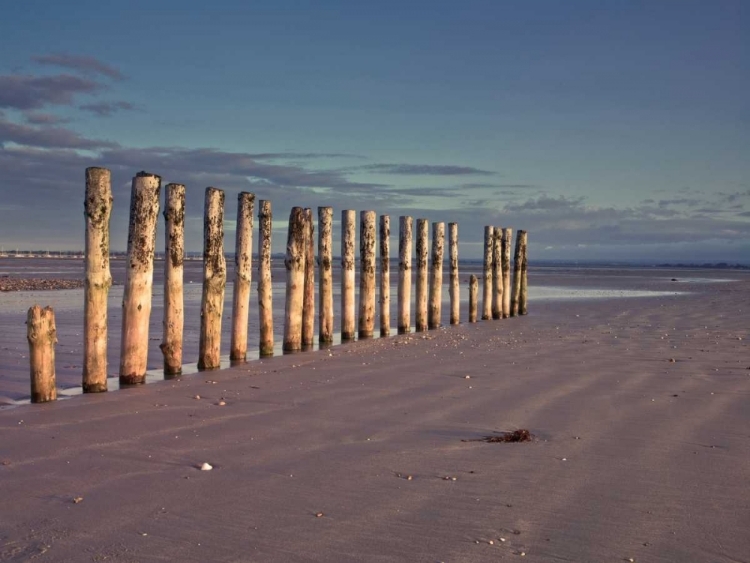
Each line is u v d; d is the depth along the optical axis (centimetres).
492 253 2020
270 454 590
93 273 873
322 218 1430
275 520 443
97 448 607
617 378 944
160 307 2197
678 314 2052
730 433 651
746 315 1992
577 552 397
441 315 2131
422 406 777
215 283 1065
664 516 447
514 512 455
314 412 749
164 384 922
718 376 954
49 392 815
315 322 1897
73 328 1598
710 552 397
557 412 742
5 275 4597
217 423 700
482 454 587
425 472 539
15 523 438
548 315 2102
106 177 879
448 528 429
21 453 591
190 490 498
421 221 1684
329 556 392
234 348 1148
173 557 390
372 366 1062
